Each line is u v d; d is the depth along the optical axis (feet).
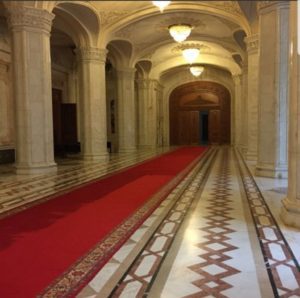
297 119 15.80
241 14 42.29
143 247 13.65
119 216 18.19
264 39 29.91
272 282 10.63
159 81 83.51
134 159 49.73
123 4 42.88
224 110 91.30
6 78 46.34
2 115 45.60
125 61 59.67
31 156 34.14
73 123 61.36
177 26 47.57
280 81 29.43
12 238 14.80
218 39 57.16
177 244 13.94
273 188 25.55
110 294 9.96
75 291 10.16
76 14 42.60
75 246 13.82
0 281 10.84
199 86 92.07
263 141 30.89
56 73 62.49
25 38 33.45
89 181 29.58
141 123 74.95
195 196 23.12
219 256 12.68
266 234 15.07
